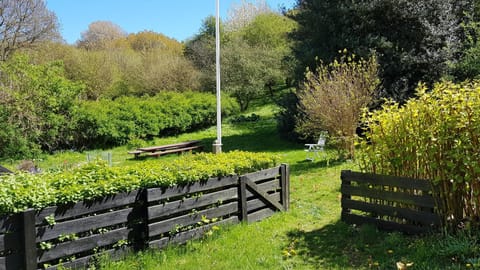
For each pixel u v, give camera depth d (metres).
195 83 26.39
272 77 25.02
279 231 5.26
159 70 26.45
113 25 39.69
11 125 14.48
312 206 6.52
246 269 3.95
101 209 4.10
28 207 3.55
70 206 3.85
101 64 25.08
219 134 12.80
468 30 13.12
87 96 24.34
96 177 4.34
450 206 4.35
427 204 4.56
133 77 26.77
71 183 4.08
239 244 4.71
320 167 9.93
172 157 14.75
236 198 5.54
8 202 3.40
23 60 15.91
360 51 13.47
